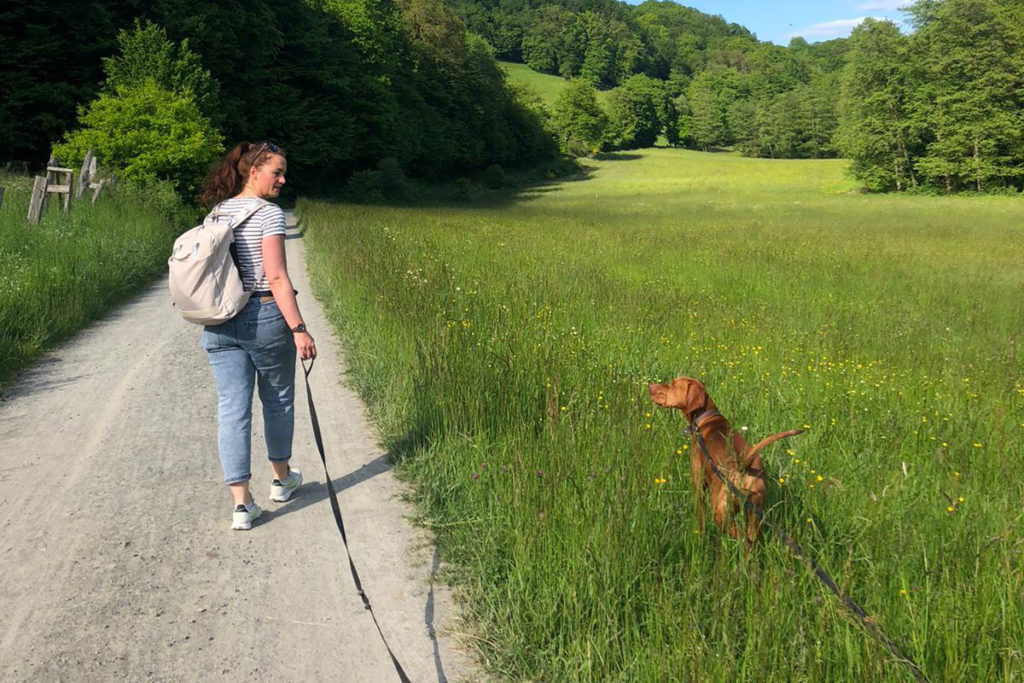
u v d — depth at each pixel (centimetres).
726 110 13375
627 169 9881
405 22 7456
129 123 2242
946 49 5978
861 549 317
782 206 4778
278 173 407
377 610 330
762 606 267
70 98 3753
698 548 313
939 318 1006
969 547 314
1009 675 250
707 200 5681
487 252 1449
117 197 1717
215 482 461
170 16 4147
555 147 10238
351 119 5953
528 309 773
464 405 490
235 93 4953
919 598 284
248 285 394
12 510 416
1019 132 5631
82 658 294
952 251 1897
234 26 4691
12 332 773
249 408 404
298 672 290
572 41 15612
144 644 304
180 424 565
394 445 504
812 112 11219
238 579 353
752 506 304
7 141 3584
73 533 391
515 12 16200
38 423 559
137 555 372
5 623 314
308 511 423
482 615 318
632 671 267
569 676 274
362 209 3309
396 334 705
